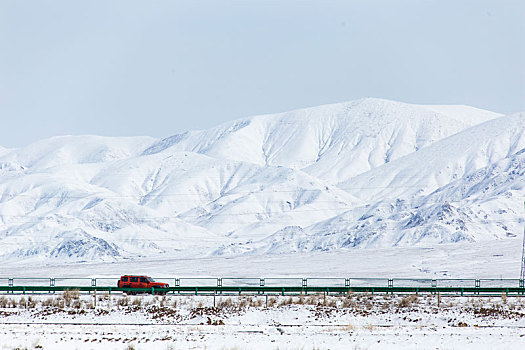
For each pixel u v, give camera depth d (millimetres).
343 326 96688
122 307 117688
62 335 83812
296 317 107438
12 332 86688
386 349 73062
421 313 112312
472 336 84062
